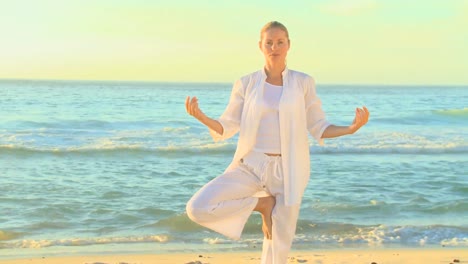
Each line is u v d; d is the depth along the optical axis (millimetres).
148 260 7027
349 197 10914
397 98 75375
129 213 9648
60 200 10430
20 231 8523
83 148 17047
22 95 56656
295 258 7105
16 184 11836
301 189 4785
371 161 16234
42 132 21891
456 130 26000
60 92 68625
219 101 57281
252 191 4797
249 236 8359
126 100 49438
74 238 8195
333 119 34469
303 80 4820
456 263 6988
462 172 14188
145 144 19000
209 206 4629
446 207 10141
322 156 17375
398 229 8672
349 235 8414
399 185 12273
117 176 13148
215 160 16203
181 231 8609
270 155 4758
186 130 23266
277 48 4715
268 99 4723
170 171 14047
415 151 18812
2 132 21562
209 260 7043
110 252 7500
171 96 61875
